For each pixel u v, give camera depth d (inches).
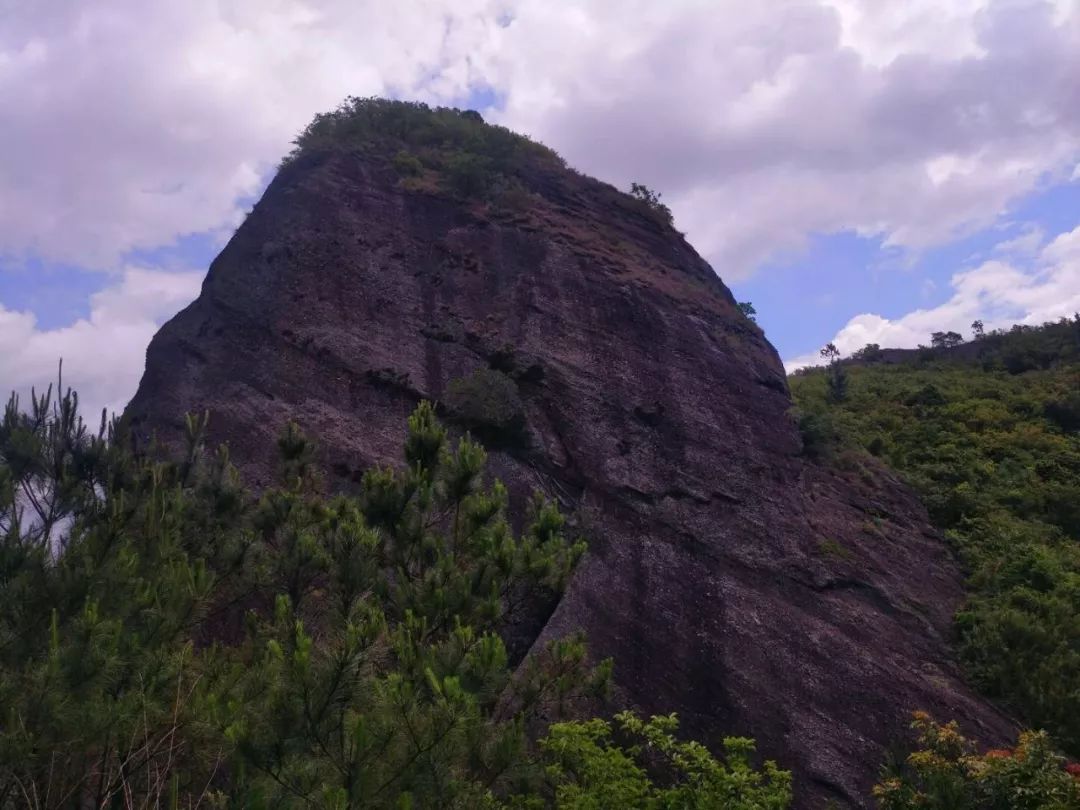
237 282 882.8
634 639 609.0
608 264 1012.5
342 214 966.4
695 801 342.6
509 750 297.1
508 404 770.2
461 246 968.3
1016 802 392.5
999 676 639.8
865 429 1064.2
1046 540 822.5
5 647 267.6
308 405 764.6
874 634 675.4
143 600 301.7
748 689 594.2
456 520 448.8
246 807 225.0
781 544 741.3
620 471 765.3
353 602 362.3
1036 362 1457.9
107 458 413.7
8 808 221.6
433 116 1237.7
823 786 538.9
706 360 933.8
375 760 248.7
